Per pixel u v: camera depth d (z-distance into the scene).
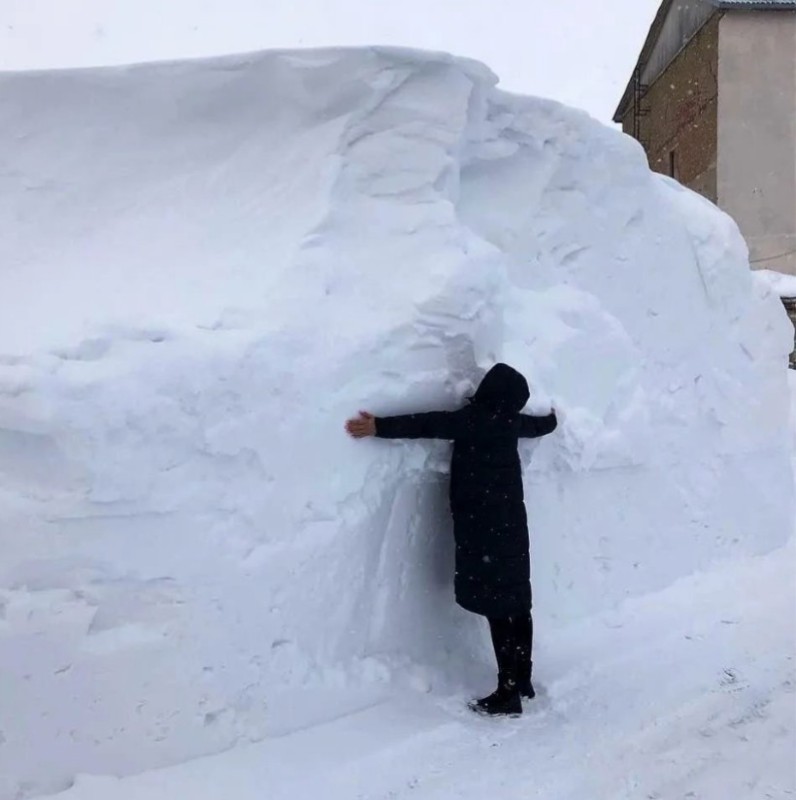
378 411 3.75
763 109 20.70
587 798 3.07
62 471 2.90
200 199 3.94
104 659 2.95
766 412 6.07
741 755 3.41
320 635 3.51
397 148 4.07
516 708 3.64
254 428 3.30
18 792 2.83
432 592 3.99
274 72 3.96
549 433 4.38
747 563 5.71
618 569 4.94
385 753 3.29
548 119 4.79
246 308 3.50
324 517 3.53
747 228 20.89
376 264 3.94
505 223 4.69
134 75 3.98
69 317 3.39
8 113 3.95
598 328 4.95
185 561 3.12
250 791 2.98
